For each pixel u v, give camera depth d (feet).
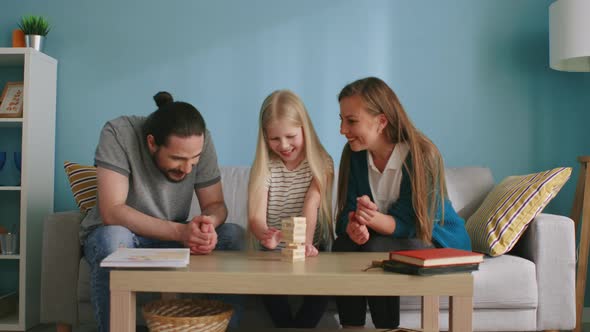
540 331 6.68
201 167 6.37
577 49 7.83
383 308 5.64
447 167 8.62
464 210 8.05
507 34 9.19
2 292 9.28
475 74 9.20
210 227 5.26
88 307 6.63
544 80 9.16
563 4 8.00
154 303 4.79
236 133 9.28
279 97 5.92
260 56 9.27
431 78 9.20
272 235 5.39
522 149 9.16
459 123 9.20
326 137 9.21
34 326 8.39
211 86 9.30
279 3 9.28
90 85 9.33
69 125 9.30
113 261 4.28
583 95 9.19
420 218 5.79
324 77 9.23
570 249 6.47
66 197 9.27
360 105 5.97
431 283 4.17
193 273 4.22
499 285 6.27
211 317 4.29
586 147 9.17
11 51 8.44
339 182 6.58
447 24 9.21
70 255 6.71
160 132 5.51
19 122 8.79
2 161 8.77
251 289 4.20
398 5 9.23
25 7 9.38
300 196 6.18
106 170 5.77
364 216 5.48
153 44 9.33
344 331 5.09
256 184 6.03
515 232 6.58
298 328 5.29
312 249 5.25
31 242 8.39
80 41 9.36
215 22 9.31
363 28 9.23
